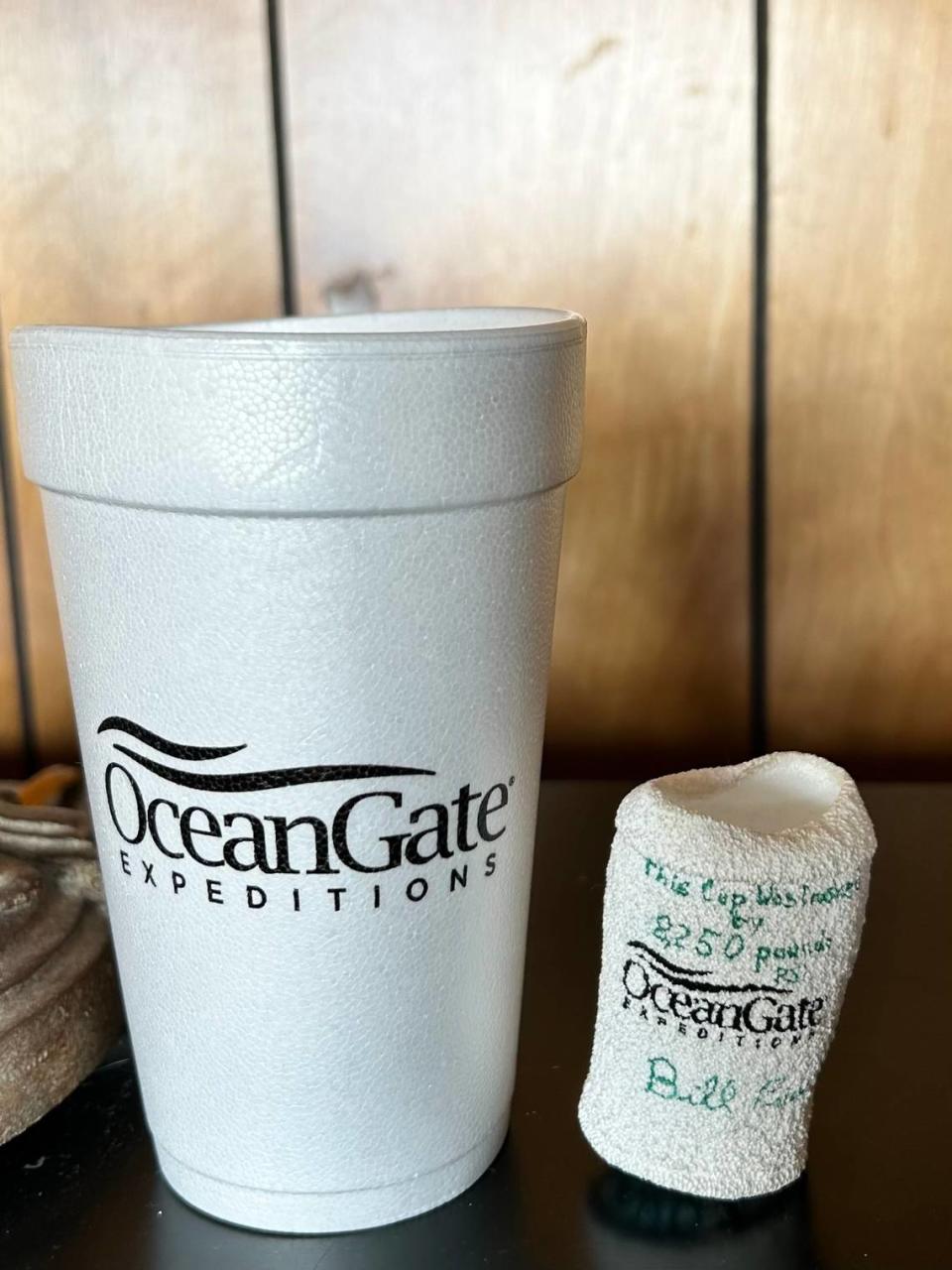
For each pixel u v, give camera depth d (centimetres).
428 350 29
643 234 60
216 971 34
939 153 59
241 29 59
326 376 29
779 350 61
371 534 30
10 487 65
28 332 32
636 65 58
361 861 33
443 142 60
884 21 57
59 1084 40
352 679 31
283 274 62
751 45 58
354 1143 36
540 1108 42
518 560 33
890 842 57
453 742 33
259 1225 37
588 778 67
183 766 32
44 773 54
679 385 62
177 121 60
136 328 31
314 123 60
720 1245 36
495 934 36
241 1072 35
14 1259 36
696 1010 35
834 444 63
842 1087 42
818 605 65
